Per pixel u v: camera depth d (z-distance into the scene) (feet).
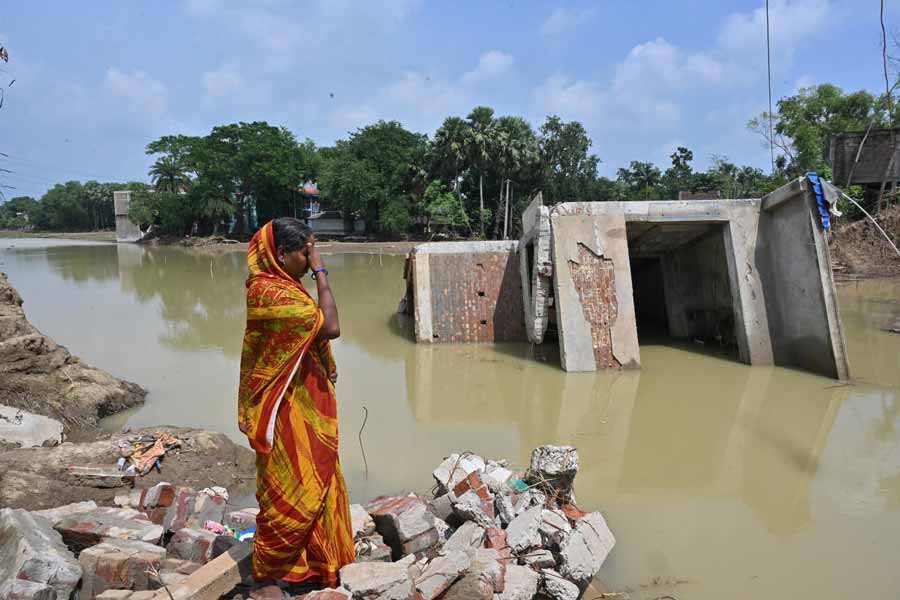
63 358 27.99
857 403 28.66
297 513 10.29
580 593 13.56
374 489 19.57
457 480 16.99
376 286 73.31
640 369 35.53
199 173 183.83
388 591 10.16
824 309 33.01
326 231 181.98
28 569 10.79
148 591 10.53
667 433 25.12
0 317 27.58
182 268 100.63
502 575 11.92
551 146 155.22
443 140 148.46
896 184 85.25
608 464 21.90
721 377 33.81
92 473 17.97
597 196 160.76
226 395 30.27
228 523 14.73
